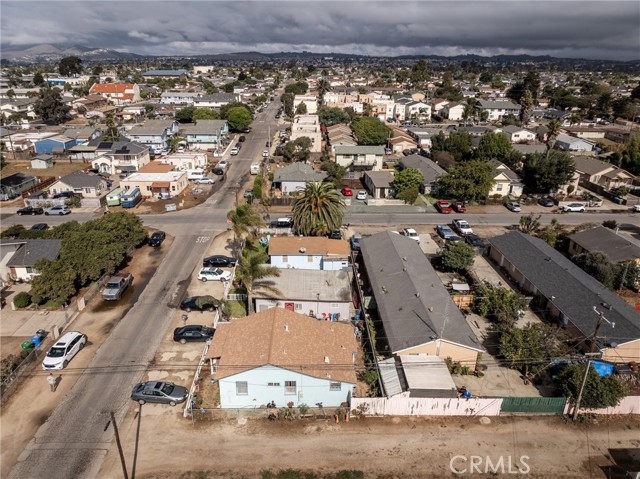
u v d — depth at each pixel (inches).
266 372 1127.0
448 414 1167.6
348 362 1209.4
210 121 4350.4
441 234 2282.2
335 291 1600.6
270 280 1648.6
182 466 1005.2
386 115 5949.8
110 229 1916.8
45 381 1254.9
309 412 1165.7
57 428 1098.1
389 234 2006.6
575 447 1079.0
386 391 1188.5
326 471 1000.9
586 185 3171.8
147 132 4109.3
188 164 3432.6
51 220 2456.9
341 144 3959.2
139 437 1079.0
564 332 1401.3
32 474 975.0
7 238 1952.5
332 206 2069.4
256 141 4505.4
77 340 1379.2
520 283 1804.9
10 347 1398.9
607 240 2000.5
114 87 7022.6
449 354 1305.4
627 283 1788.9
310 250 1886.1
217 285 1786.4
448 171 2940.5
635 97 6702.8
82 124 5285.4
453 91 7618.1
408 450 1060.5
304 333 1268.5
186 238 2229.3
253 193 2765.7
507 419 1159.6
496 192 2906.0
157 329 1503.4
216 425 1121.4
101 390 1226.6
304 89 7751.0
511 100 6993.1
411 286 1567.4
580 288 1579.7
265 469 1002.7
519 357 1288.1
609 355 1336.1
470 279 1840.6
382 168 3572.8
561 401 1160.8
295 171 3029.0
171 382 1258.6
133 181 2812.5
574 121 5605.3
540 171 2866.6
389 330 1375.5
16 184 2829.7
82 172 2942.9
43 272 1609.3
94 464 1003.3
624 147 3627.0
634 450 1074.7
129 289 1750.7
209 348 1269.7
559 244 2193.7
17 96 6998.0
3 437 1069.1
